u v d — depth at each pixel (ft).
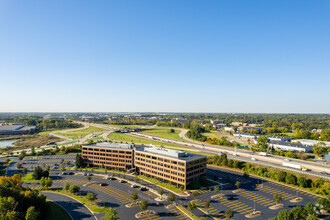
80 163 651.66
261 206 379.76
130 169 599.98
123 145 644.69
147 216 344.49
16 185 424.05
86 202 401.29
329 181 453.99
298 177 488.02
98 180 531.50
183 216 344.49
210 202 396.37
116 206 382.83
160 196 427.74
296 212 315.99
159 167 524.11
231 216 327.26
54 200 412.77
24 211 324.60
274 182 500.74
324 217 331.36
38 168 547.90
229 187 472.03
